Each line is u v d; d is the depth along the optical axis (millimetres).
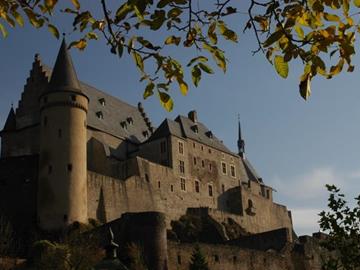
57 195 67438
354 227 22062
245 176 110250
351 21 8469
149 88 9781
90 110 86875
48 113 71938
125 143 89438
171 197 87438
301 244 79125
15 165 71250
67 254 51531
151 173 85000
